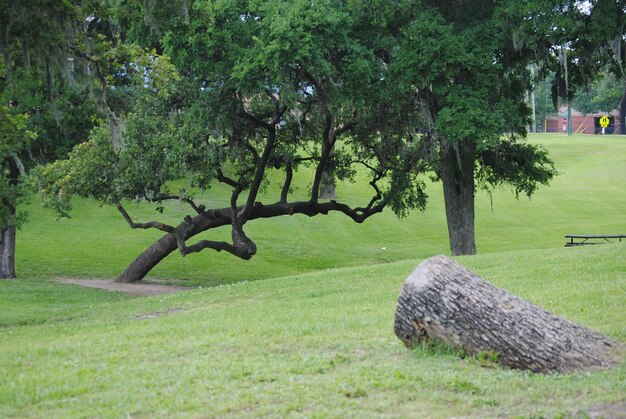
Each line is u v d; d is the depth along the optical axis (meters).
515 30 28.34
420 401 8.29
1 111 19.66
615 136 95.06
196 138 28.98
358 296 17.88
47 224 43.59
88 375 10.07
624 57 30.19
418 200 36.03
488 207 54.91
